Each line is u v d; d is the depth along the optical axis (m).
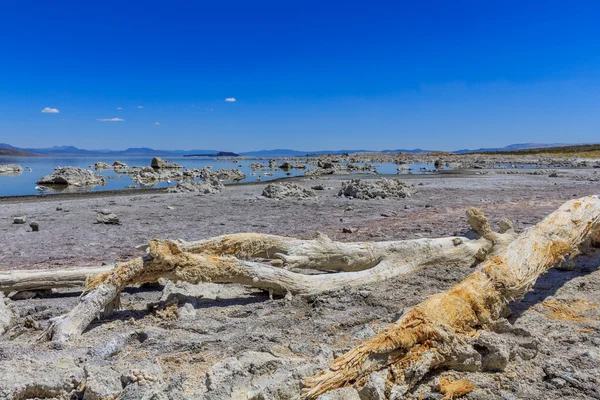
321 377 3.48
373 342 3.82
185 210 17.05
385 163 75.00
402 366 3.76
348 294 6.55
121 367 3.97
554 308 5.64
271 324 5.35
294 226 13.19
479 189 25.09
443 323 4.26
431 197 21.14
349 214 15.72
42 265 8.62
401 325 4.07
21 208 17.69
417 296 6.38
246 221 14.21
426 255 7.71
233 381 3.61
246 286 7.08
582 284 6.49
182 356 4.43
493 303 4.93
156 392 3.39
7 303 5.79
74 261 8.98
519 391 3.67
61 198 22.30
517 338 4.48
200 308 6.08
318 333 5.05
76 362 4.24
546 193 22.28
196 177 42.84
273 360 3.92
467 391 3.66
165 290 6.29
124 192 26.12
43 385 3.60
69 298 6.74
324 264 7.31
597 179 31.78
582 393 3.63
